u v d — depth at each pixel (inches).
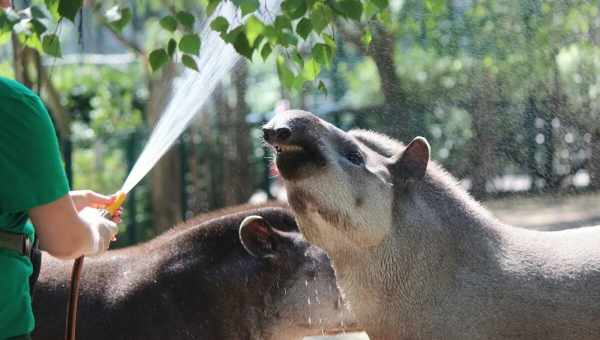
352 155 239.8
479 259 244.8
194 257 353.1
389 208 242.5
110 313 346.3
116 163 922.1
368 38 366.6
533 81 586.9
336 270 250.7
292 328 346.0
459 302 242.7
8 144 219.8
